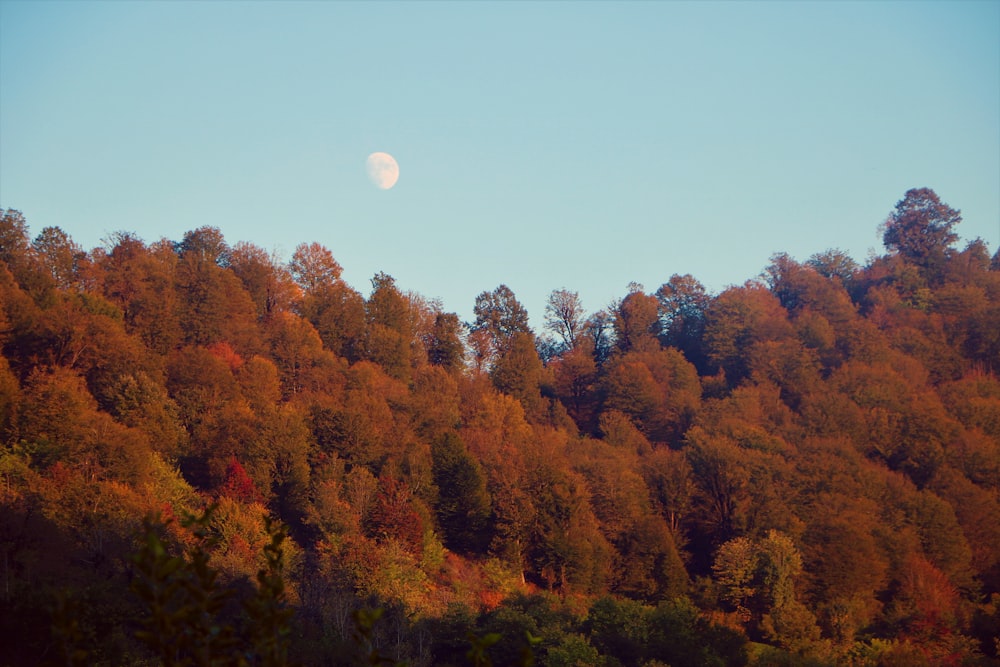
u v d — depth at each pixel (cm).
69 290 11056
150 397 8431
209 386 9594
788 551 8088
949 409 12562
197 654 768
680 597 7131
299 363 11950
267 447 8019
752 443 10850
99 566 4406
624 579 8462
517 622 5566
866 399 12669
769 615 7425
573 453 10806
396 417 10569
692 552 9494
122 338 9425
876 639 7006
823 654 6812
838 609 7506
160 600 743
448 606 6016
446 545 8469
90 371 9144
